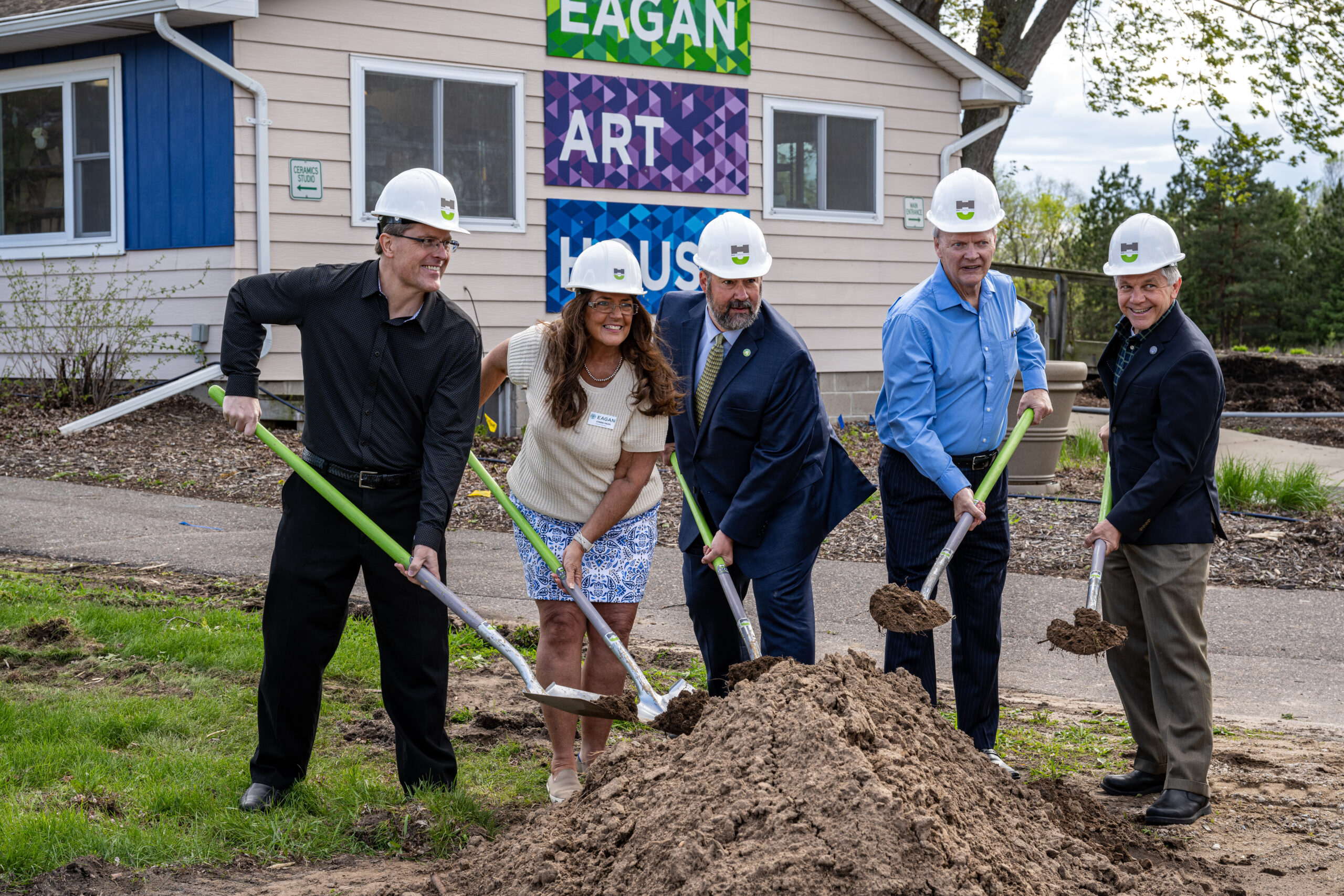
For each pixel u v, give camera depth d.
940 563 3.98
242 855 3.54
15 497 8.97
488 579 7.21
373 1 11.29
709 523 4.37
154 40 11.31
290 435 11.19
